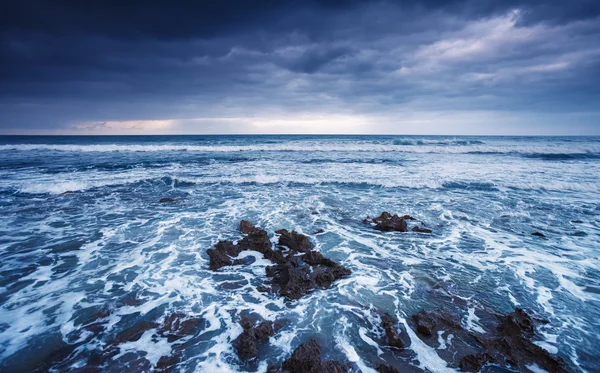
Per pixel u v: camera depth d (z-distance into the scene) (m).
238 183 16.59
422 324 4.98
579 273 6.88
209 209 11.85
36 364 4.20
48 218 10.71
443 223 10.41
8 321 5.09
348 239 9.02
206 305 5.71
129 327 5.04
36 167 20.95
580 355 4.42
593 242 8.68
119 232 9.39
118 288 6.25
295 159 25.81
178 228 9.77
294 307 5.68
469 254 7.97
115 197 13.70
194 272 7.00
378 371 4.13
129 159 25.44
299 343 4.72
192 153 30.11
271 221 10.49
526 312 5.45
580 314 5.39
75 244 8.46
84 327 5.00
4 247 8.20
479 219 10.80
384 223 9.84
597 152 28.00
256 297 6.02
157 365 4.25
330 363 4.13
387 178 17.23
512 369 4.17
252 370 4.19
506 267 7.21
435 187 15.61
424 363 4.30
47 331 4.87
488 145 35.66
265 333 4.86
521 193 14.38
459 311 5.50
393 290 6.23
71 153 29.42
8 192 14.20
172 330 5.00
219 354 4.48
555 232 9.52
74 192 14.53
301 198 13.53
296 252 8.02
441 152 30.67
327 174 18.55
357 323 5.20
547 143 41.78
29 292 6.02
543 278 6.67
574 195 13.99
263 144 37.91
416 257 7.82
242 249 8.19
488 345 4.59
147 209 11.86
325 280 6.47
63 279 6.57
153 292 6.13
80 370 4.12
